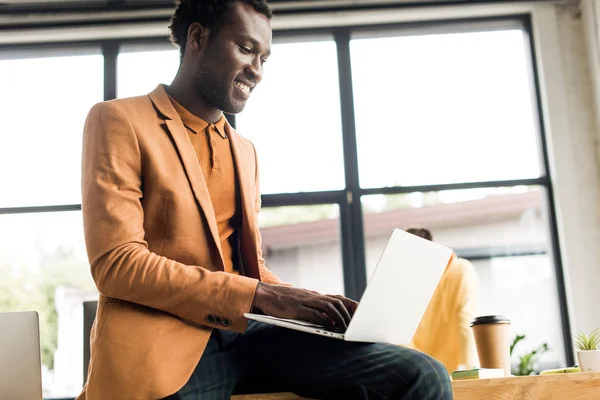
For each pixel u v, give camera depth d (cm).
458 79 560
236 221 158
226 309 131
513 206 534
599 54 532
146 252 132
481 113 554
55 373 502
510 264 525
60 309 514
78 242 525
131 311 131
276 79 557
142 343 127
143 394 123
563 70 553
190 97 157
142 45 559
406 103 555
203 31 157
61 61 559
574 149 537
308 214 529
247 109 550
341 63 560
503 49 565
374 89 558
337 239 524
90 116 146
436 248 138
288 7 547
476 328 185
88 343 221
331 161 541
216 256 143
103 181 137
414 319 145
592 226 523
